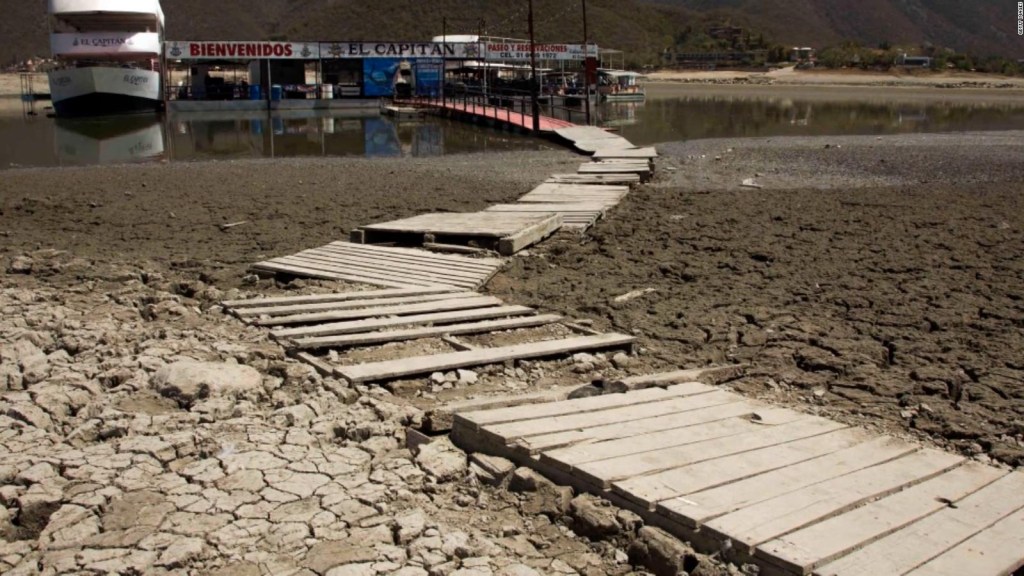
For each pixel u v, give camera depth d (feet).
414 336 25.14
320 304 28.02
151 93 146.92
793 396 21.45
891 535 13.58
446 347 24.63
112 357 22.43
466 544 13.91
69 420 18.56
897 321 27.09
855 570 12.52
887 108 177.68
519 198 52.03
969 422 19.40
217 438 17.60
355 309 27.66
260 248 38.55
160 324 26.16
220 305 27.96
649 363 24.07
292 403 19.88
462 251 36.35
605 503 14.73
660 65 381.19
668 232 41.37
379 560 13.48
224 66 214.48
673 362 24.11
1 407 19.02
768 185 59.36
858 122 134.51
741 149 85.30
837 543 13.08
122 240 40.47
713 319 27.55
